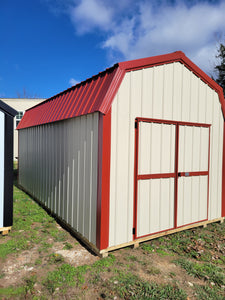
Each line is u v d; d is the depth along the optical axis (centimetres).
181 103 447
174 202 441
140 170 385
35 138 704
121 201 361
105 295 253
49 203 575
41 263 321
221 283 286
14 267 309
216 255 363
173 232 439
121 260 335
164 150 421
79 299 246
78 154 422
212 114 512
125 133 363
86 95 416
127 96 363
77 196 421
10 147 426
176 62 436
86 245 383
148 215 399
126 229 368
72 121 453
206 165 500
